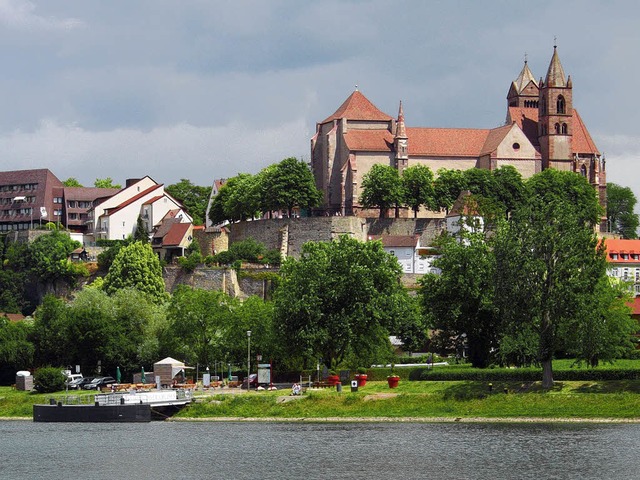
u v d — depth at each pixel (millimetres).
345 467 169000
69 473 171375
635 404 198625
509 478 160375
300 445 185000
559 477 160375
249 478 164250
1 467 176000
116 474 169750
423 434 190625
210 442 190625
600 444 178875
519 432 190000
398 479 161500
